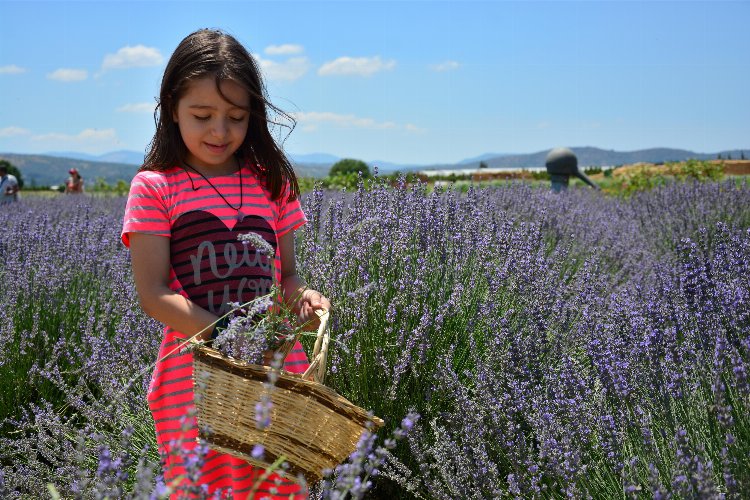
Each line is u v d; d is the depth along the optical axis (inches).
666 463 90.1
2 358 159.6
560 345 134.4
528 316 139.8
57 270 194.7
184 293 86.1
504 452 108.3
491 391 113.6
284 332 80.9
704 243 153.1
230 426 72.7
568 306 151.6
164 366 86.4
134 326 156.7
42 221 239.8
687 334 112.9
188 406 84.1
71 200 554.9
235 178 92.0
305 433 72.9
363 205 164.1
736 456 83.5
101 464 65.9
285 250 99.0
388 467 114.1
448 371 119.9
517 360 120.8
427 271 146.5
